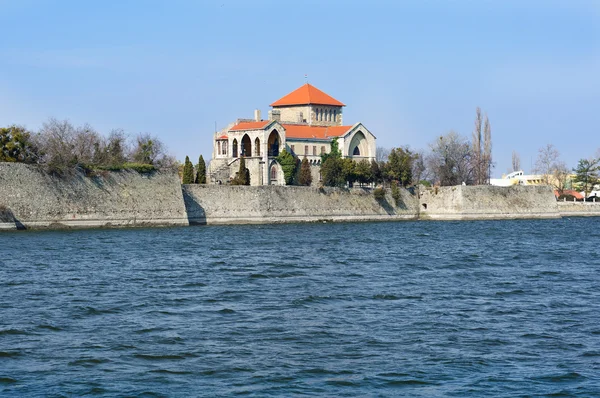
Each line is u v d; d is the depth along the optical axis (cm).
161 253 15950
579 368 7394
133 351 7831
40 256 15000
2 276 12281
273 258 15325
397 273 13150
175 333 8519
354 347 8025
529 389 6850
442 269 13762
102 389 6794
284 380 7044
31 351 7812
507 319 9275
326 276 12725
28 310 9594
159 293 10869
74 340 8219
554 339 8362
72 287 11312
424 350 7931
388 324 8988
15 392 6712
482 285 11788
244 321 9100
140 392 6731
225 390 6800
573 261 15225
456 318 9306
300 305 10056
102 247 16950
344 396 6700
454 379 7088
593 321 9200
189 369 7312
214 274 12838
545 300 10494
